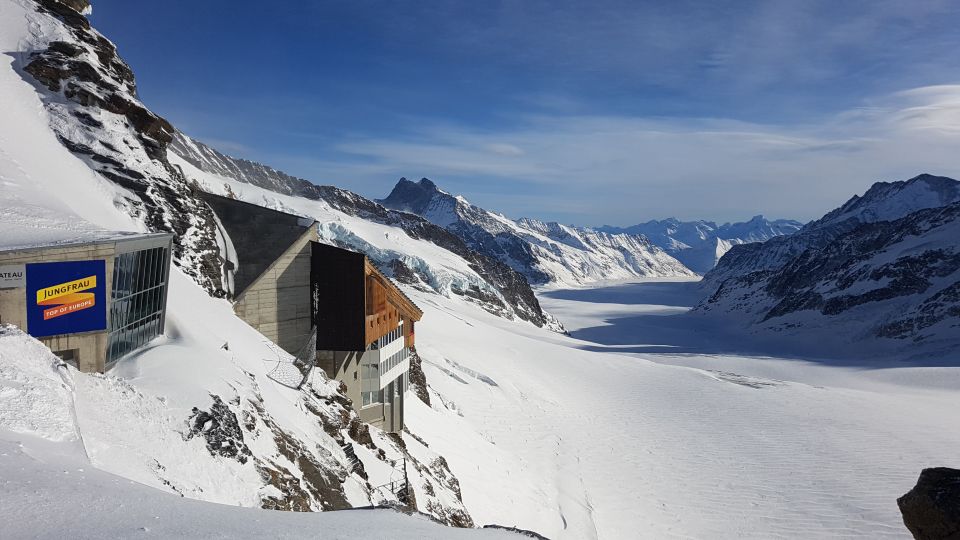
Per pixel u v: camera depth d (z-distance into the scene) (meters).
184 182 39.75
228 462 18.62
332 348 37.97
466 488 42.03
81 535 7.95
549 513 44.72
